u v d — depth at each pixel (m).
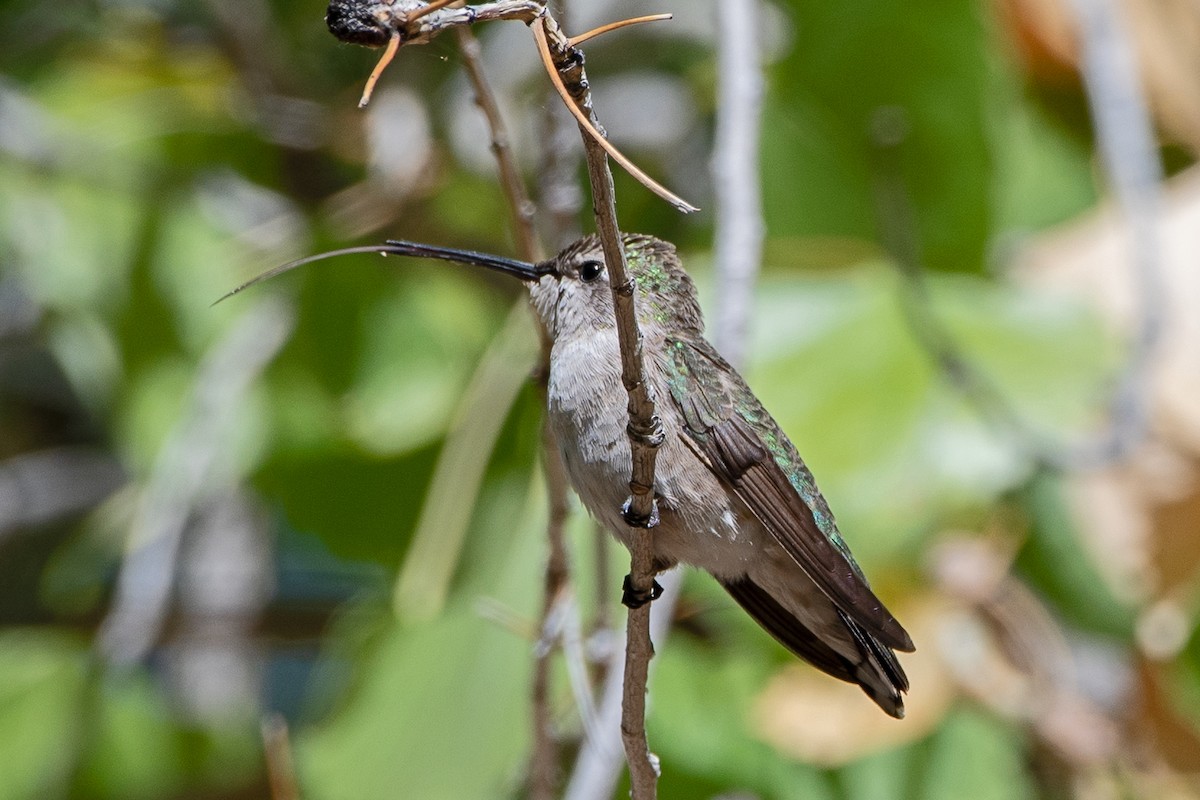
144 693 11.66
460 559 9.71
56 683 11.41
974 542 9.91
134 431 11.41
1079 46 10.26
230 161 12.34
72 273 11.74
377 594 10.72
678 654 9.88
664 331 6.96
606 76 12.48
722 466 6.71
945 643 9.61
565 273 6.81
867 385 9.64
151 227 11.80
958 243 11.48
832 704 9.45
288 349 11.28
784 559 6.92
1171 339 9.73
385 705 8.83
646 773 5.61
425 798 8.50
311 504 11.10
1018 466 9.52
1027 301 10.29
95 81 12.59
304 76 12.52
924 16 10.87
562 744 8.95
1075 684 9.96
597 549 6.87
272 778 6.54
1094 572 9.90
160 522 10.30
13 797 11.16
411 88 11.45
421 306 11.46
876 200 11.30
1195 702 9.66
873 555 9.52
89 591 12.20
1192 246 10.09
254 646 12.95
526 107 11.41
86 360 12.10
